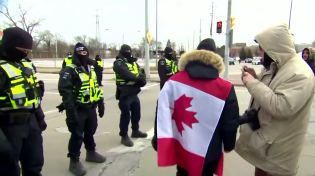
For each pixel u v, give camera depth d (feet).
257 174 8.76
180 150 7.32
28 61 9.65
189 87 7.14
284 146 7.54
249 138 8.01
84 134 13.67
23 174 9.21
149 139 17.81
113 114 25.71
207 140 7.09
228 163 13.98
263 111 7.80
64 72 11.84
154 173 12.66
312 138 17.90
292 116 7.42
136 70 16.72
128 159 14.35
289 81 7.17
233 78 65.62
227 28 49.32
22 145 8.90
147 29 64.49
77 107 12.29
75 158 12.64
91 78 12.87
